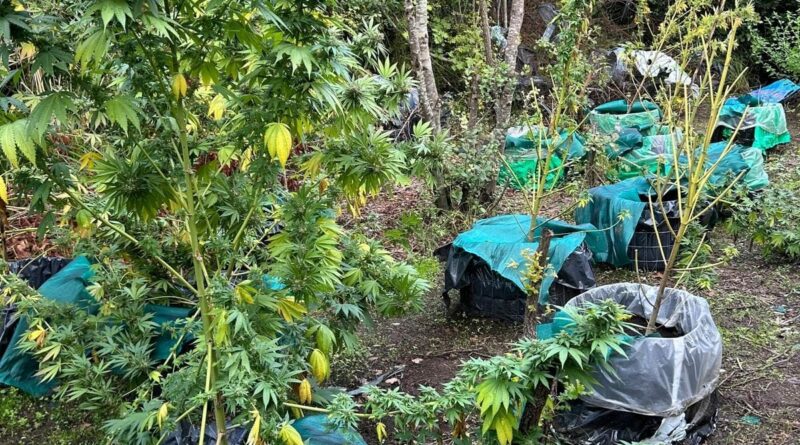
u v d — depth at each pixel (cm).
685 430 296
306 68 212
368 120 280
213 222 290
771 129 835
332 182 318
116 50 217
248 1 213
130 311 326
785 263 523
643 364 283
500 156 572
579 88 456
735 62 1144
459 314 462
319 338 301
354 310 321
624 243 511
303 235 247
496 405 220
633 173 678
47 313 323
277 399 246
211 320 245
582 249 448
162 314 345
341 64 239
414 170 352
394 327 450
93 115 220
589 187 615
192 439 267
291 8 218
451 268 445
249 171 250
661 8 1140
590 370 232
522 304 432
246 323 224
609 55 975
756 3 1158
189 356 270
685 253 441
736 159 579
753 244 564
